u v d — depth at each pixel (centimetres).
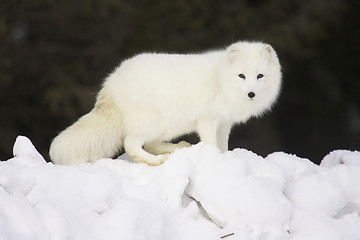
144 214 1014
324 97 4044
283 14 3644
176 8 3491
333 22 3672
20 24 3519
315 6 3638
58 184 1059
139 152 1313
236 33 3494
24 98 3438
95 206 1046
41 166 1101
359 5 3897
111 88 1349
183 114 1346
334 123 4094
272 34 3538
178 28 3531
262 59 1348
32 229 948
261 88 1341
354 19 3931
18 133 3406
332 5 3638
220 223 1099
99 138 1339
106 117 1345
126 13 3569
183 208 1102
